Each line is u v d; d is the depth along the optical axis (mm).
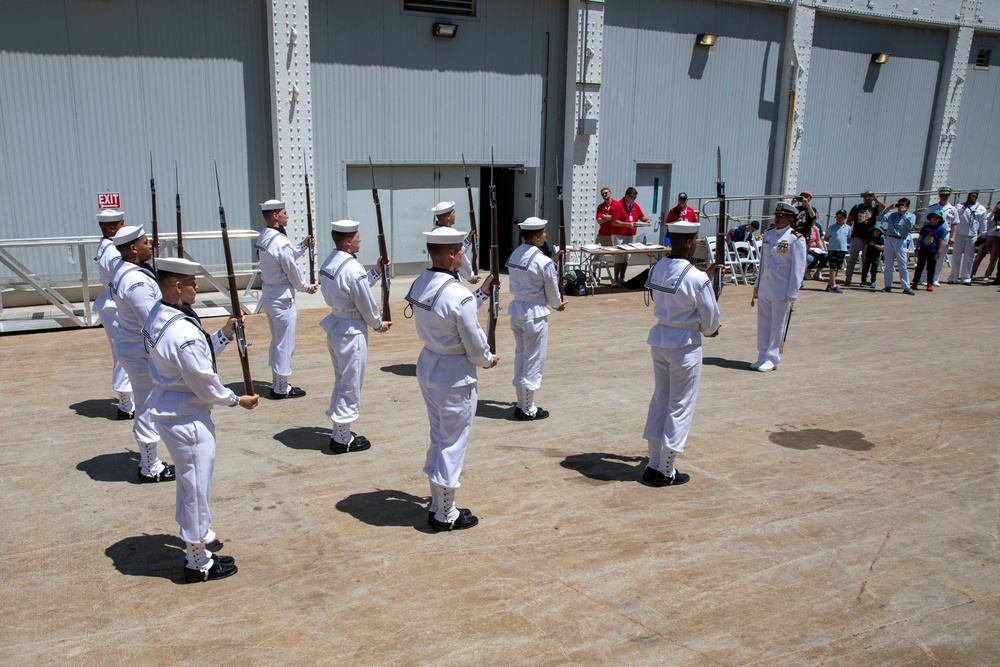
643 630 4172
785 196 17766
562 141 15609
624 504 5691
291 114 12727
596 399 8117
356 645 4012
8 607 4309
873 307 13523
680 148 16812
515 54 14727
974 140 21531
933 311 13188
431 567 4781
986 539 5270
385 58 13586
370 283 6816
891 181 20359
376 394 8086
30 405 7586
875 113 19500
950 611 4418
